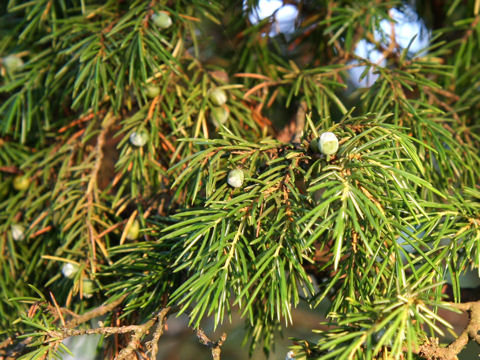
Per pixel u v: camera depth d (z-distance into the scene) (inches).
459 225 19.2
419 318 17.8
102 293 22.1
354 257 19.0
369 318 18.0
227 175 19.3
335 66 22.7
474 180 21.5
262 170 19.6
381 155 18.6
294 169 19.3
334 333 18.9
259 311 21.8
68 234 22.0
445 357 18.6
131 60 21.2
